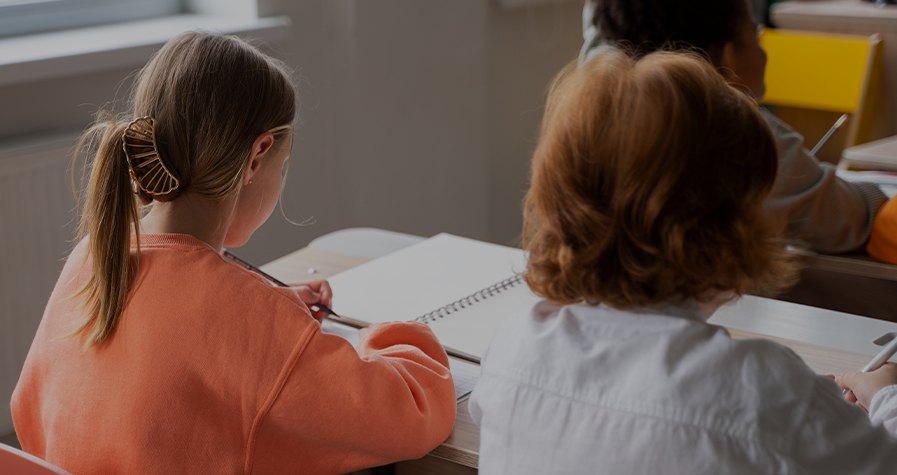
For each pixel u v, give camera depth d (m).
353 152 2.73
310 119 2.62
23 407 0.93
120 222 0.83
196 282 0.82
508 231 3.57
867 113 2.88
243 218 0.93
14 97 1.96
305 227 2.68
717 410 0.62
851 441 0.62
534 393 0.70
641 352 0.67
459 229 3.21
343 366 0.81
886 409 0.81
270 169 0.92
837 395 0.64
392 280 1.40
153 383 0.80
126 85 2.18
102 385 0.82
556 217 0.70
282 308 0.82
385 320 1.23
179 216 0.86
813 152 1.80
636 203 0.65
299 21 2.52
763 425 0.61
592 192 0.68
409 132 2.88
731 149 0.65
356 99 2.67
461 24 2.95
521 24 3.31
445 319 1.23
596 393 0.67
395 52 2.74
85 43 2.06
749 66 1.59
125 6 2.34
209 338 0.80
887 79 2.91
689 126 0.64
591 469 0.65
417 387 0.88
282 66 1.07
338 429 0.82
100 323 0.82
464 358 1.10
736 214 0.66
